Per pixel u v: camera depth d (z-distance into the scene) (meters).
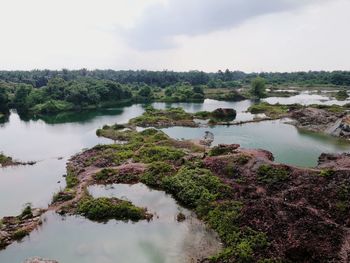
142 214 29.75
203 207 29.84
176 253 23.78
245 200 29.67
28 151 55.16
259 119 78.12
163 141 53.34
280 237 23.36
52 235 27.08
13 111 112.00
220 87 192.00
